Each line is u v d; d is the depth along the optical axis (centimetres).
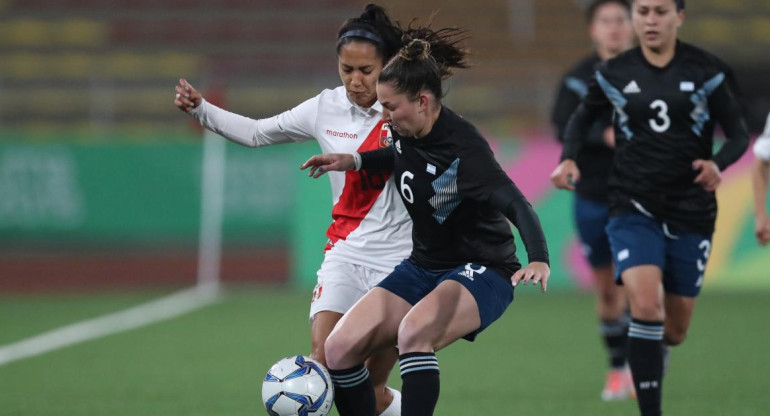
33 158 5222
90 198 5244
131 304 4638
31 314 4284
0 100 6950
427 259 1652
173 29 7700
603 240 2500
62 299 4831
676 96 1952
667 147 1967
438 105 1565
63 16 7856
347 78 1706
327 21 7744
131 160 5259
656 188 1975
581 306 4456
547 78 6303
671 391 2453
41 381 2684
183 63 7431
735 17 7812
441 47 1684
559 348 3291
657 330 1911
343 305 1739
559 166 2102
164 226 5269
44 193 5231
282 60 7275
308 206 5031
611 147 2488
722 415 2139
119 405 2323
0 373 2830
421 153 1579
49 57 7519
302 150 5253
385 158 1694
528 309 4394
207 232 5291
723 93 1959
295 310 4375
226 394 2466
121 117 6844
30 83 7169
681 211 1981
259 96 6738
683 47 1989
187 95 1797
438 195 1582
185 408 2278
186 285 5319
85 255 5469
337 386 1631
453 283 1582
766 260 4772
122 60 7469
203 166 5278
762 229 2097
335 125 1775
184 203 5275
